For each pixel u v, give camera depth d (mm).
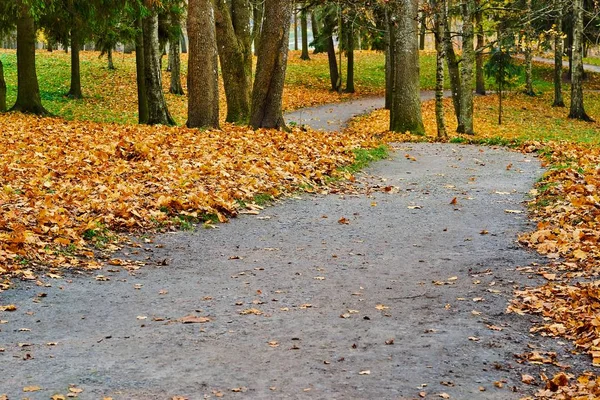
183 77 49094
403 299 6961
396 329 6016
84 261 8133
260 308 6672
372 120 35406
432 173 15227
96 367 5062
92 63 50000
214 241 9539
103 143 15430
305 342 5676
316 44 49875
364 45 48906
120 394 4574
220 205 10984
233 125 21656
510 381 4891
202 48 19312
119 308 6602
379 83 54031
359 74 56781
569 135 34219
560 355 5406
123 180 12031
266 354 5391
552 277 7414
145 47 22891
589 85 55875
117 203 10398
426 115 38438
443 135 24625
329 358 5305
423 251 8992
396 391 4676
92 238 8945
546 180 12992
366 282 7625
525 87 51500
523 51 30062
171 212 10531
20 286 7086
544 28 42938
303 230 10258
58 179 11836
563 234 8906
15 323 6043
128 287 7344
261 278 7797
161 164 13422
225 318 6340
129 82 43906
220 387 4723
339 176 14438
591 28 47938
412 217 11039
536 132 35000
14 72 45500
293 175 13617
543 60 66750
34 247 8156
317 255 8867
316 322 6227
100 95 39500
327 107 42156
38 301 6691
